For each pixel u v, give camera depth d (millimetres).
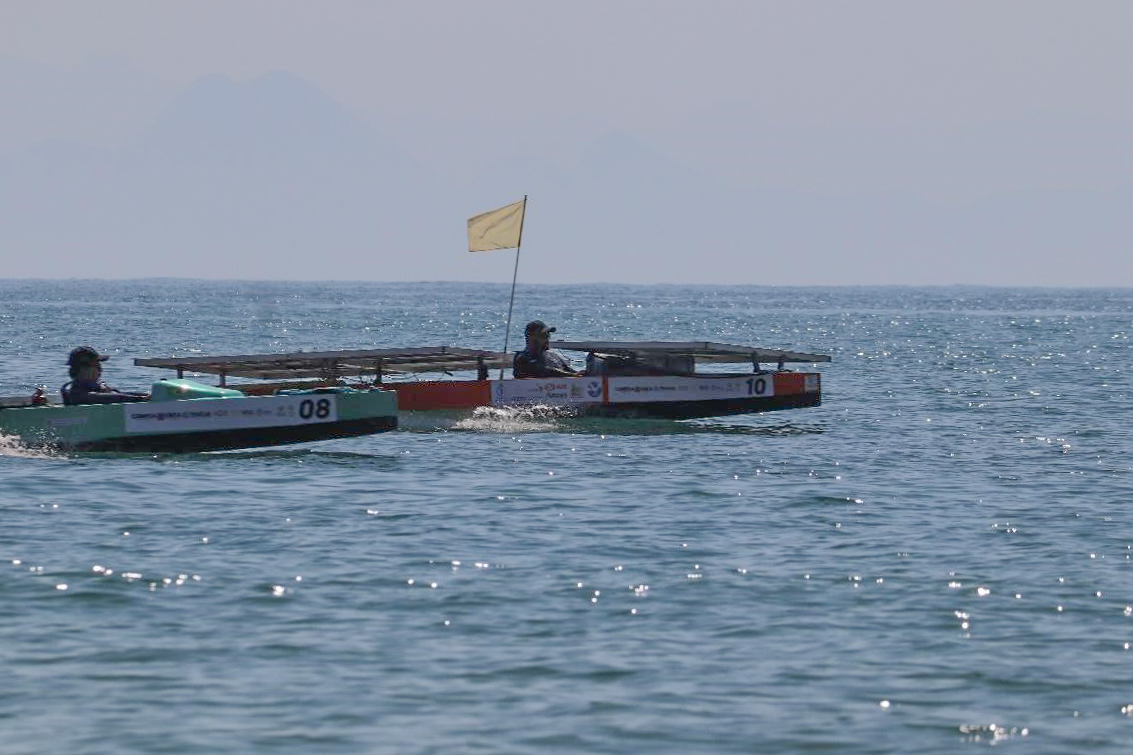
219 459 85688
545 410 106000
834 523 66500
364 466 84062
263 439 86625
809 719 39438
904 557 58781
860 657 44844
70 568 55219
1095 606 51062
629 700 40812
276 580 53719
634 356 111062
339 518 66750
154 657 44312
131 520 65750
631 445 96188
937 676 43062
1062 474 83500
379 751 37000
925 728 38844
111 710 39781
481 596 51625
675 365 111000
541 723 39000
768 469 84875
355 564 56594
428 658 44406
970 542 62125
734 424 110875
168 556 57812
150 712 39656
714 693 41406
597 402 106875
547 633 47188
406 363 108438
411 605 50375
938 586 53719
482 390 104875
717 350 111188
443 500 71938
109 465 82625
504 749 37188
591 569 56125
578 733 38281
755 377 109062
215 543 60594
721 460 88750
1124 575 55750
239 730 38375
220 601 50719
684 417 108438
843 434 104875
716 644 46094
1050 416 119562
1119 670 43719
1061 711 40219
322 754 36781
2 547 59250
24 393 138750
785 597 51969
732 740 37906
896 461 89125
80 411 85562
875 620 48969
